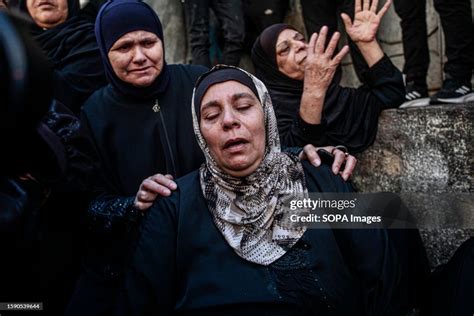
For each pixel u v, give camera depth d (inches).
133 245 60.2
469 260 59.5
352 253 57.6
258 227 56.4
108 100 73.1
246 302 53.5
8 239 41.6
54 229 52.4
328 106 83.7
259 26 143.3
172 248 57.4
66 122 57.9
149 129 71.3
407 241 65.6
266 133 59.6
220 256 55.7
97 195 65.2
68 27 91.7
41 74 28.6
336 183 59.8
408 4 109.0
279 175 58.4
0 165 33.3
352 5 121.4
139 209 60.2
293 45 89.6
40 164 42.2
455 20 91.4
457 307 57.9
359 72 119.9
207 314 54.0
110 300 61.1
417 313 73.8
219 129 56.6
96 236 62.0
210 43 139.3
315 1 125.8
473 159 74.9
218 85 58.0
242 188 57.1
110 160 71.0
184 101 73.5
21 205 40.1
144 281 57.1
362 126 84.5
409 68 112.2
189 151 71.5
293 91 90.3
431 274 65.6
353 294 56.3
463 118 75.5
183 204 58.1
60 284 53.9
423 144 79.6
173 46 158.7
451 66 93.0
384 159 84.2
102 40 71.9
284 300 53.6
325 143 80.4
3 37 27.9
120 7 71.2
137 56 69.8
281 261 55.4
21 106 27.8
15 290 47.0
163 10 158.7
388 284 56.4
